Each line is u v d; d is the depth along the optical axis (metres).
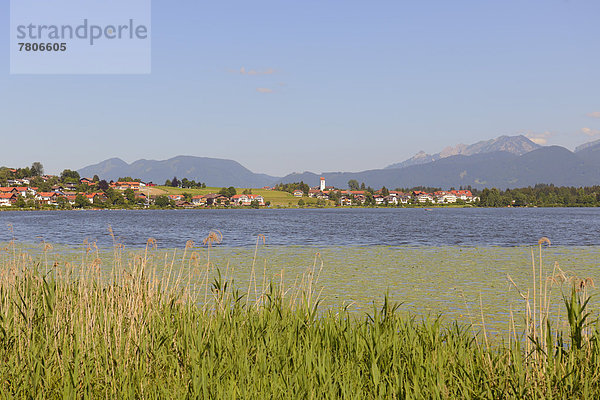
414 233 87.94
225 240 69.81
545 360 9.18
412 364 9.23
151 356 9.98
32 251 46.28
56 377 9.30
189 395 8.33
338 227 110.94
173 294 13.48
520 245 62.09
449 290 28.33
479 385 8.61
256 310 12.77
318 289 28.12
